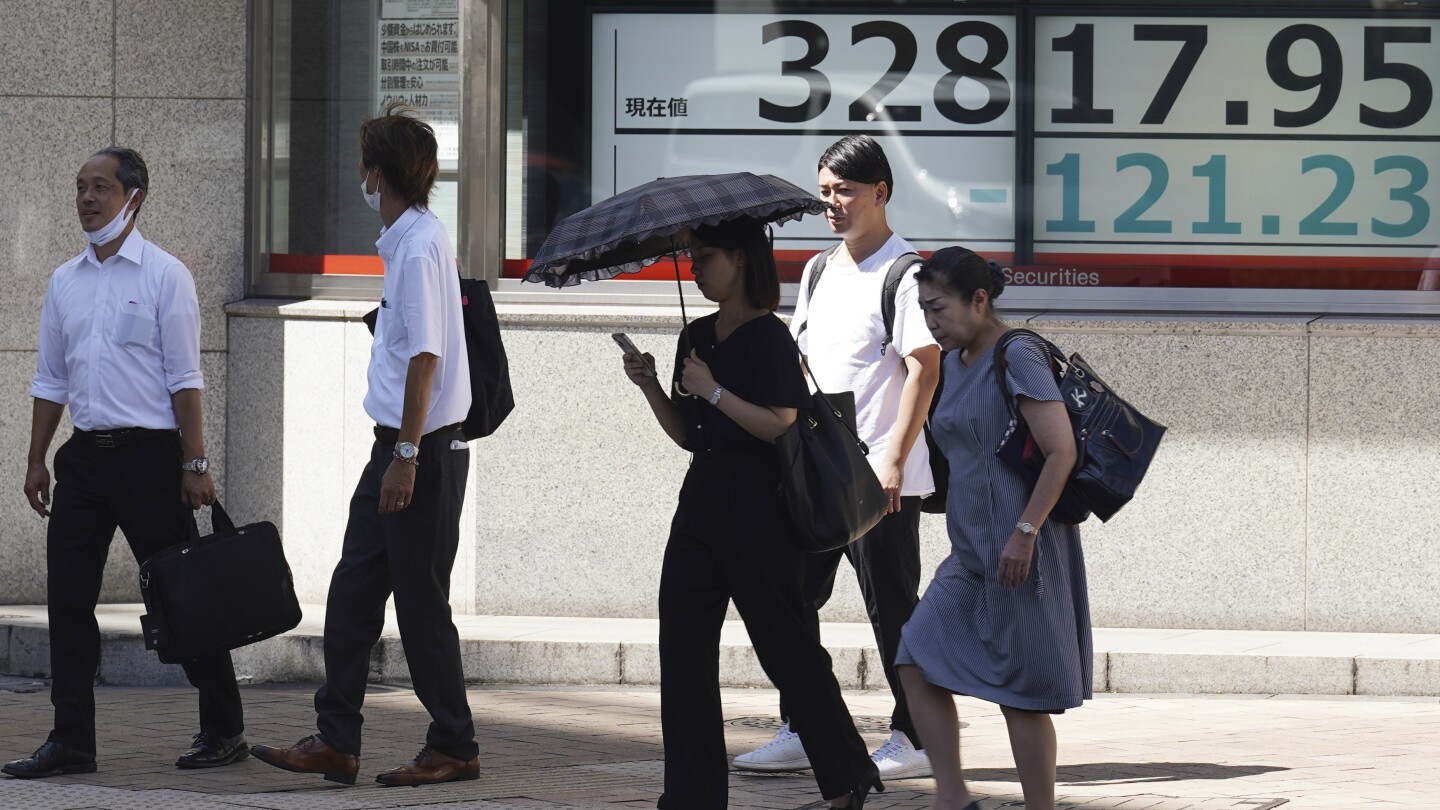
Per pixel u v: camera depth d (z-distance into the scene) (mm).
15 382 35688
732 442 18891
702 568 19047
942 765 18688
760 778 23875
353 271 36406
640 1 35688
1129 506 34781
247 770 23734
